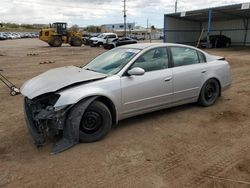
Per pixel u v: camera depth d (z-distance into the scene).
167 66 4.91
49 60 16.86
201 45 29.08
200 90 5.48
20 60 16.94
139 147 3.87
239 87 7.76
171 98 4.96
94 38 31.92
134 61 4.48
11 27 119.12
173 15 30.94
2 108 5.93
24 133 4.44
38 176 3.15
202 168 3.30
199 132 4.39
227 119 4.98
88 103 3.83
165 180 3.05
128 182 3.02
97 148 3.84
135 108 4.48
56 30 32.84
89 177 3.12
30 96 3.71
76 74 4.27
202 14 29.69
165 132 4.40
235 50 25.31
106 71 4.48
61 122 3.67
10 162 3.48
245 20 32.47
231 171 3.22
